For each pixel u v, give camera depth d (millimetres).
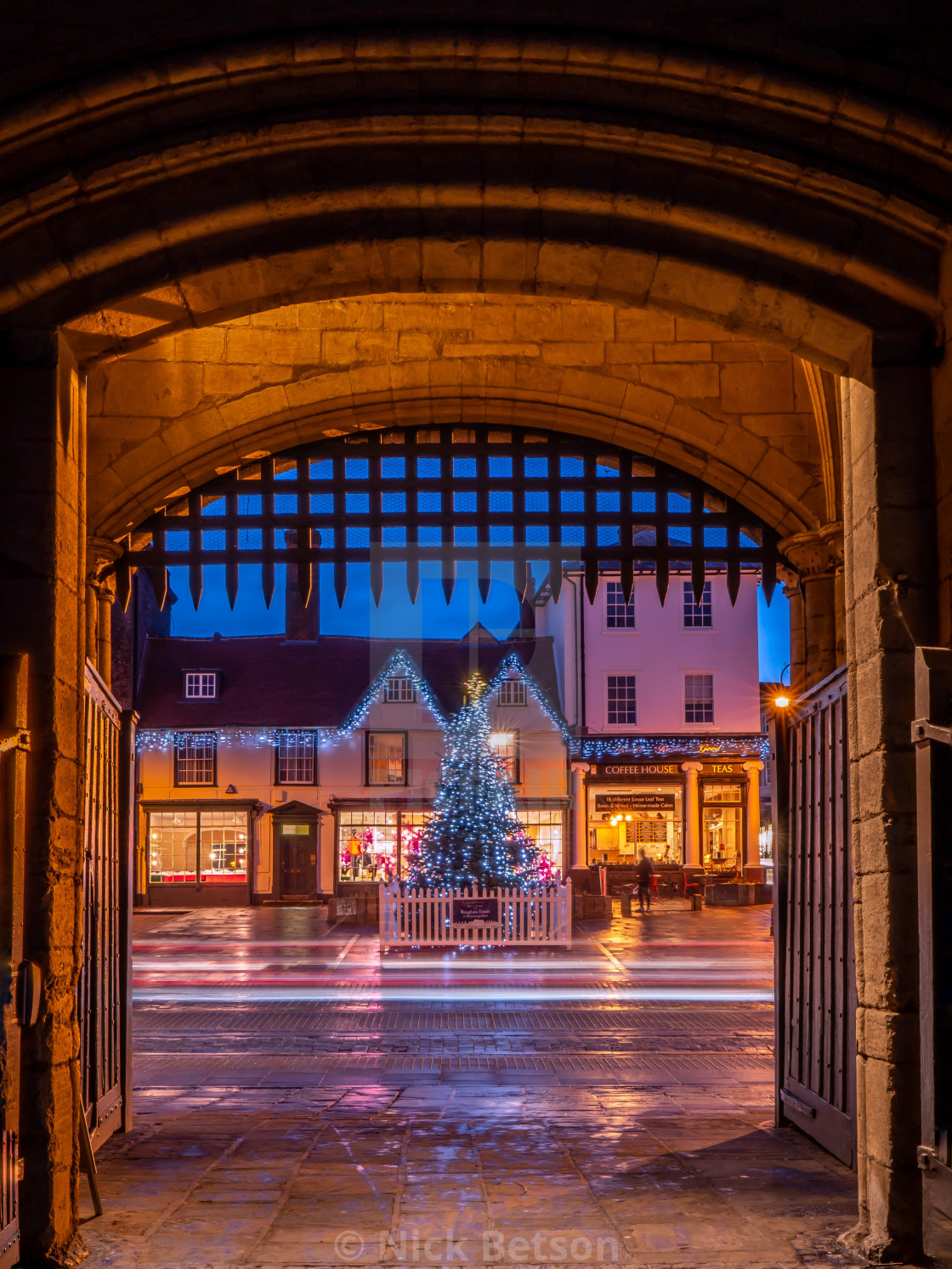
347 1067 9281
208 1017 12188
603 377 7527
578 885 32312
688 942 20406
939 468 4648
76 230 4605
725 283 4895
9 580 4629
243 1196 5199
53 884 4543
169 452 7469
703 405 7539
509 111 4520
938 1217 4000
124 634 34344
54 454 4691
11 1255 4160
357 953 19031
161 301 5043
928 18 4379
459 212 4797
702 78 4387
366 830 34500
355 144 4609
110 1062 6477
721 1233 4582
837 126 4449
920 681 4180
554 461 7965
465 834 18344
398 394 7551
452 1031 11219
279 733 34844
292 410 7547
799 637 7902
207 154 4535
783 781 7129
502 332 7543
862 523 4938
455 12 4340
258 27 4348
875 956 4688
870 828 4785
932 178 4496
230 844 34312
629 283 5074
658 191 4664
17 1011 4172
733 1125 6891
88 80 4312
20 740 4301
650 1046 10312
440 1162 5867
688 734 33500
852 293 4773
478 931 18594
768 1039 10750
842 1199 5109
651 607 33906
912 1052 4484
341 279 5062
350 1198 5145
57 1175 4449
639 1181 5457
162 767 34750
